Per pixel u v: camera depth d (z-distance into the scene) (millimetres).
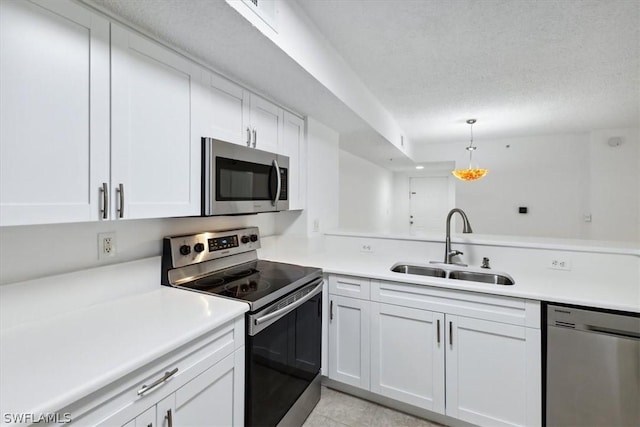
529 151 4656
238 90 1734
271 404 1498
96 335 1027
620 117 3562
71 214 993
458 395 1696
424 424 1787
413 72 2355
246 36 1302
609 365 1382
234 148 1648
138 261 1495
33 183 902
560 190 4492
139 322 1140
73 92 998
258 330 1396
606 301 1392
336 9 1598
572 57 2113
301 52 1587
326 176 2807
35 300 1134
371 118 2785
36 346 947
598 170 4168
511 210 4770
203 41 1339
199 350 1122
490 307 1611
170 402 1009
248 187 1760
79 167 1014
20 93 874
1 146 836
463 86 2637
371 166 5738
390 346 1876
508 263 2111
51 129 941
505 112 3369
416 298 1797
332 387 2125
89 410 784
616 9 1591
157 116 1277
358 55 2084
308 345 1852
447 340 1717
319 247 2699
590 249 1891
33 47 900
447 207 7211
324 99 2068
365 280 1945
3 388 737
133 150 1181
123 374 838
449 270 2160
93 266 1341
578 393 1441
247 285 1620
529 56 2100
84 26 1026
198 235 1760
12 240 1091
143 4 1081
